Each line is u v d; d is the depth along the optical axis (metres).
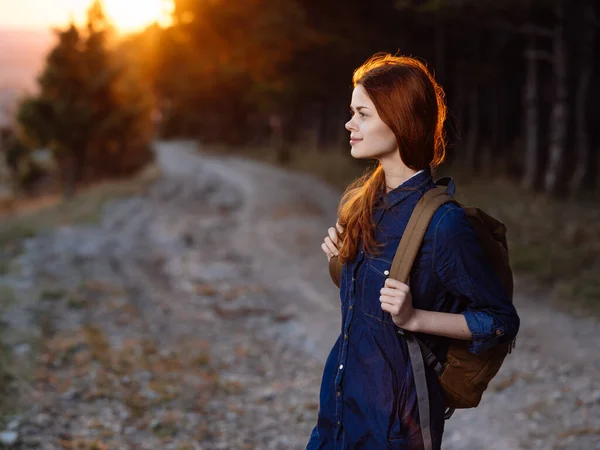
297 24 19.42
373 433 1.73
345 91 26.20
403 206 1.70
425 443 1.70
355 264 1.75
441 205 1.66
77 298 7.62
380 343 1.72
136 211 17.20
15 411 4.39
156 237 13.21
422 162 1.72
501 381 5.37
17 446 3.91
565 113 15.30
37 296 7.51
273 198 20.89
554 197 14.81
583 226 10.72
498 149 26.78
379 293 1.70
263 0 20.38
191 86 63.41
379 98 1.68
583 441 4.16
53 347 5.80
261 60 24.14
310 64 22.92
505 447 4.24
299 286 9.53
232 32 25.75
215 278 9.77
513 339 1.75
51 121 28.03
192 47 29.36
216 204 19.69
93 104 28.84
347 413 1.78
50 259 9.90
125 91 29.53
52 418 4.39
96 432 4.31
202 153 60.66
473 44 22.45
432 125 1.71
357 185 1.93
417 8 12.84
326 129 40.22
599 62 20.62
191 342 6.71
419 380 1.69
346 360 1.78
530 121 17.16
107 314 7.27
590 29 15.61
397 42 20.34
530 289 8.27
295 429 4.73
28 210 18.55
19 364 5.25
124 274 9.59
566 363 5.71
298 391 5.50
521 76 28.19
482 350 1.65
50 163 33.44
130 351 6.05
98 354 5.79
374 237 1.72
